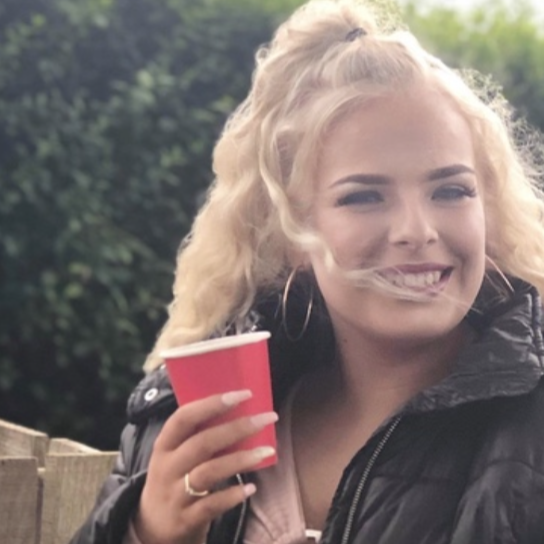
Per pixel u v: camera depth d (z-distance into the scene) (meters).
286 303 2.63
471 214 2.32
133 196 6.41
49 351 6.25
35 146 6.25
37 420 6.32
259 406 2.20
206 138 6.64
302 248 2.44
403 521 2.24
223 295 2.70
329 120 2.34
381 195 2.31
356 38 2.44
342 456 2.45
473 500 2.19
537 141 2.73
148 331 6.45
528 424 2.22
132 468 2.63
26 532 3.24
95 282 6.27
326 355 2.59
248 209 2.63
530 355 2.24
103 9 6.57
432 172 2.30
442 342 2.43
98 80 6.54
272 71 2.50
